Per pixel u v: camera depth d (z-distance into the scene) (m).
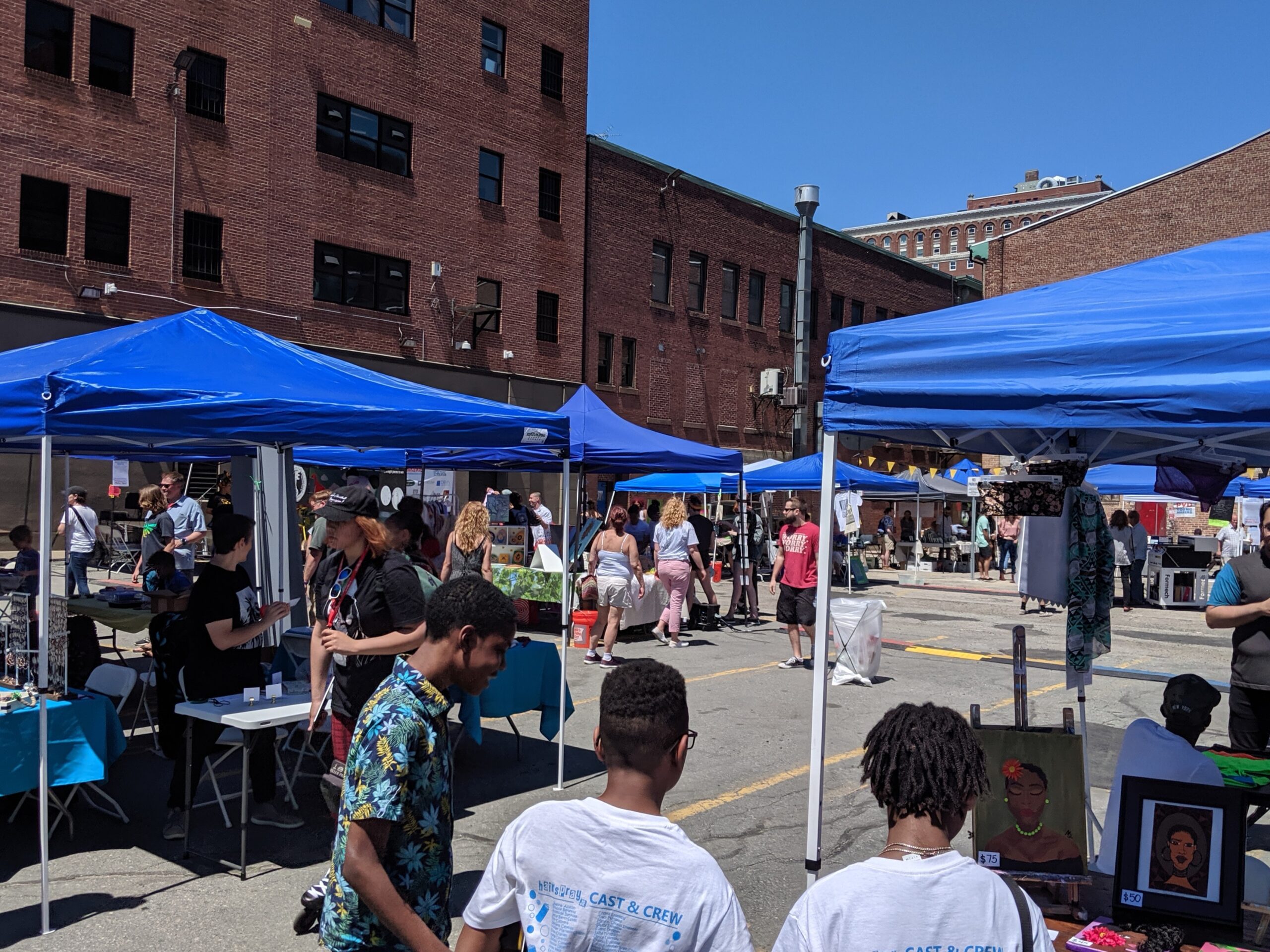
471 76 26.73
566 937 1.85
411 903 2.57
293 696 5.44
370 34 24.39
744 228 35.50
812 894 1.83
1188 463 5.47
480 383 27.02
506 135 27.59
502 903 1.98
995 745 4.17
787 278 37.31
